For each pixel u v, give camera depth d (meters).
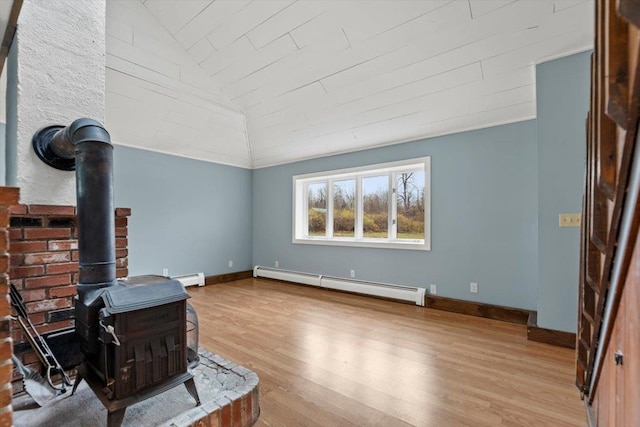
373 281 4.18
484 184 3.31
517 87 2.82
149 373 1.38
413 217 3.96
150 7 2.92
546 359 2.28
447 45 2.62
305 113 3.95
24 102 1.65
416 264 3.80
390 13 2.48
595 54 1.02
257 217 5.68
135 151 4.14
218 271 5.17
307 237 5.09
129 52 3.12
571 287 2.48
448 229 3.56
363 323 3.09
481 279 3.34
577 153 2.45
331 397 1.80
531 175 3.04
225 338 2.70
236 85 3.80
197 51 3.38
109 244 1.47
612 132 0.88
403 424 1.57
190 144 4.56
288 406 1.72
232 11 2.81
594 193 1.06
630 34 0.66
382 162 4.10
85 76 1.86
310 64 3.18
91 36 1.89
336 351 2.43
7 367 0.86
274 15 2.75
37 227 1.68
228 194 5.32
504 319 3.15
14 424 1.37
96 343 1.39
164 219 4.46
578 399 1.77
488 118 3.21
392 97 3.31
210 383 1.73
